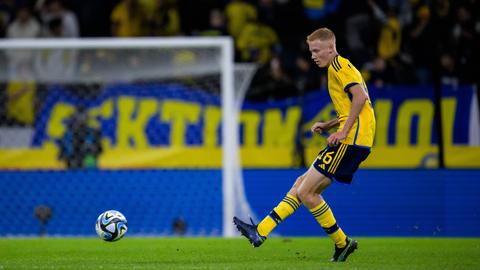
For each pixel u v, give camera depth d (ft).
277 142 129.90
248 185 126.41
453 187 125.59
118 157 129.18
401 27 150.30
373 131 66.39
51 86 131.95
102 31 160.97
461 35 146.20
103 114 130.82
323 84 134.51
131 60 132.05
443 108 129.08
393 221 125.29
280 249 84.99
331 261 68.44
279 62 134.82
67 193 126.31
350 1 155.63
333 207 125.90
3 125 130.82
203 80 132.05
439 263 68.39
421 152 128.98
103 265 65.00
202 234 126.00
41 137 130.41
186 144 129.70
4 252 81.97
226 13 157.99
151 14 159.74
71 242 98.84
